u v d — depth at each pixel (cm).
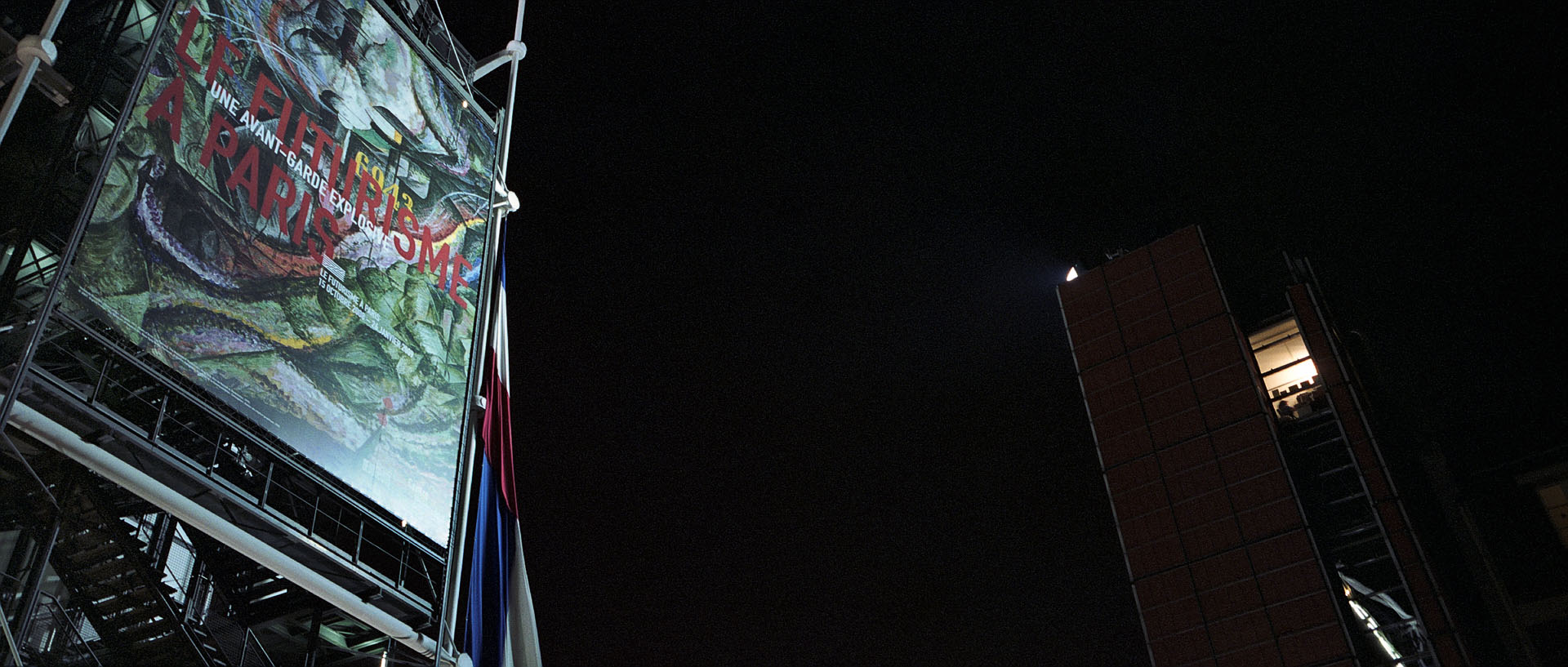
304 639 3300
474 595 3444
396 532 3077
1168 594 7862
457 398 3472
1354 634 6994
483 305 3762
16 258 2450
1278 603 7344
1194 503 8119
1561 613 8031
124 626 2847
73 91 2680
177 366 2598
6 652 2572
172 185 2753
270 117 3120
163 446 2536
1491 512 8662
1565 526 8388
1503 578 8369
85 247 2486
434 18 4116
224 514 2705
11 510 2683
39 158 2689
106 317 2477
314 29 3409
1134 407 8825
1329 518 7906
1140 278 9431
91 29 2834
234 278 2834
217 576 3172
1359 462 8000
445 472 3312
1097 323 9438
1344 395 8388
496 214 4066
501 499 3741
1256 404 8244
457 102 3975
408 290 3425
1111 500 8538
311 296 3050
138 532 3086
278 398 2833
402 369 3281
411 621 3100
